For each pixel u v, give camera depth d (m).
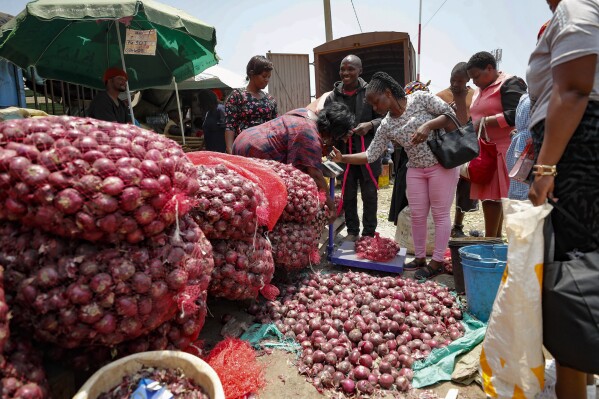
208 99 7.88
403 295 3.40
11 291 1.61
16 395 1.41
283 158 3.90
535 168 1.88
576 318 1.70
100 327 1.63
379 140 4.20
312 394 2.38
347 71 5.25
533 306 1.82
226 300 3.40
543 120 2.01
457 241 3.74
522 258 1.82
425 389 2.47
